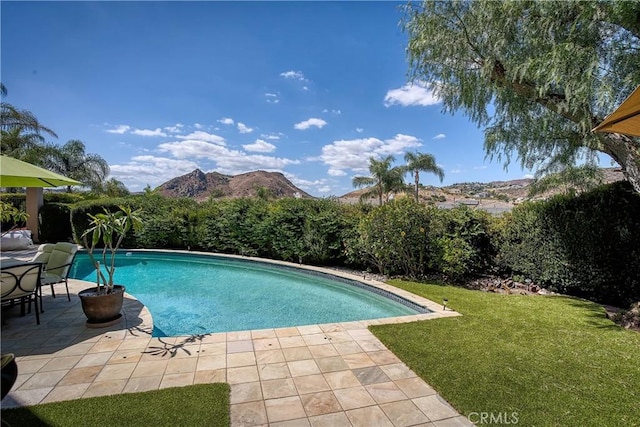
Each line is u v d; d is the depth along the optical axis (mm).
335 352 3883
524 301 6133
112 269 4879
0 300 4371
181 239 12742
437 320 4984
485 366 3506
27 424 2475
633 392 3006
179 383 3133
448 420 2629
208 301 7137
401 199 8625
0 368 2082
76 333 4395
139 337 4277
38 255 6211
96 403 2764
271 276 9539
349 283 8102
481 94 6484
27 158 21766
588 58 4637
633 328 4820
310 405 2814
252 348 3977
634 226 5988
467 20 6078
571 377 3283
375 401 2885
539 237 7301
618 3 4273
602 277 6348
